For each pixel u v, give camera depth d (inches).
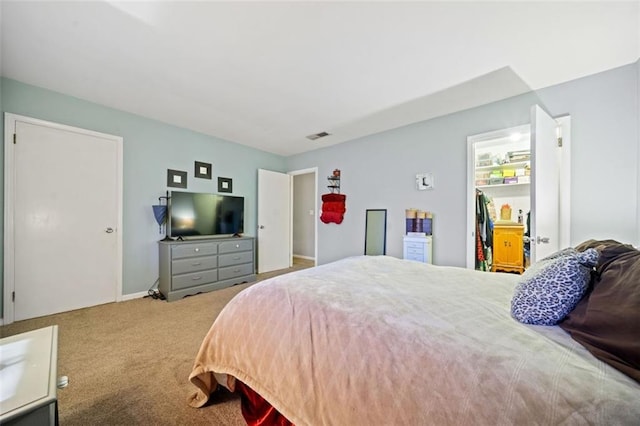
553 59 78.4
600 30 65.7
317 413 36.3
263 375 44.8
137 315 104.7
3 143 93.7
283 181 203.5
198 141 153.2
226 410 53.7
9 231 94.9
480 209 132.8
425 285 56.4
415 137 133.5
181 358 73.0
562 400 23.6
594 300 33.5
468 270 71.6
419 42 71.4
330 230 174.9
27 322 95.8
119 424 49.6
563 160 91.0
